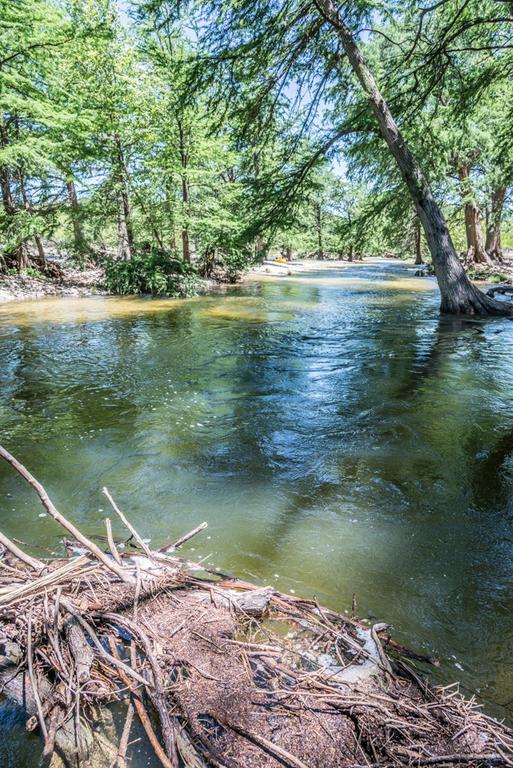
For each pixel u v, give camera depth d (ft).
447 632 6.11
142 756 4.14
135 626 5.38
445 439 12.77
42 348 23.65
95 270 66.13
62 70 48.78
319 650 5.46
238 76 30.22
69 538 8.09
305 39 30.01
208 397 16.39
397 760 4.08
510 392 16.98
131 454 11.79
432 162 42.42
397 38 44.68
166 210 56.80
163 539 8.15
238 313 36.37
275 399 16.21
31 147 41.22
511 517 8.99
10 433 13.08
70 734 4.32
